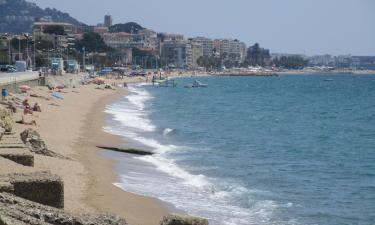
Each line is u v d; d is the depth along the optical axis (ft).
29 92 271.49
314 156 155.74
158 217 82.28
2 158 78.89
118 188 96.84
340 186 115.34
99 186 95.55
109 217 53.16
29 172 67.36
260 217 88.33
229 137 190.39
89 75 602.85
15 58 605.31
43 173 64.90
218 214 88.07
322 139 198.08
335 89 640.17
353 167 138.82
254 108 348.38
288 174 126.00
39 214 48.01
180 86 632.38
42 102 243.60
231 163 135.23
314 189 111.24
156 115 266.98
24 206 49.39
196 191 102.58
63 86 375.25
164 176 114.52
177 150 151.43
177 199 94.99
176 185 106.32
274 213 91.15
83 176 100.83
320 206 97.86
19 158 81.82
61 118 196.44
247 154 152.66
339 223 88.02
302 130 226.99
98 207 81.10
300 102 418.51
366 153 163.63
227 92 542.16
